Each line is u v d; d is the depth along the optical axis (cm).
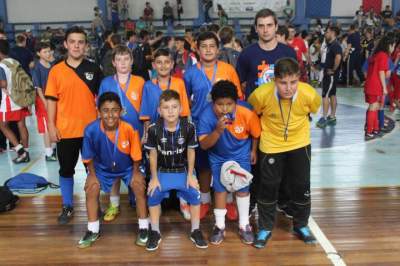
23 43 694
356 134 629
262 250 287
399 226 317
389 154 519
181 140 284
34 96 525
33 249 297
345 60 1220
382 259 272
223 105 266
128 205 372
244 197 297
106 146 295
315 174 445
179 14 1794
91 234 302
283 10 1783
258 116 288
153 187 288
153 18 1825
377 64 582
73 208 364
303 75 871
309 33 1532
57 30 1507
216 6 1814
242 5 1802
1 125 512
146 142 289
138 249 293
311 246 290
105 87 321
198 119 317
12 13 1836
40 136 673
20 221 342
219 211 299
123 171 310
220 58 446
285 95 260
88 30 1794
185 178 293
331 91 680
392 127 667
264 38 305
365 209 349
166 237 310
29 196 398
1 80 496
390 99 780
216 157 294
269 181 287
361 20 1642
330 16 1789
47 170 488
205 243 292
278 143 281
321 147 559
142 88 327
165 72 314
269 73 307
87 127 295
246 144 294
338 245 291
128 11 1828
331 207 354
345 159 501
